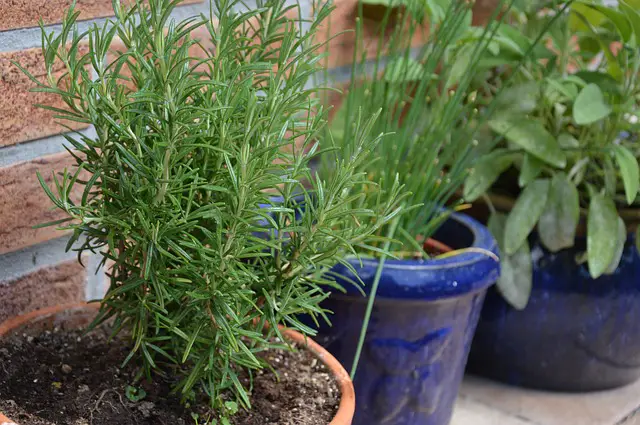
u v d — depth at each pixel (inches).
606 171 47.8
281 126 26.8
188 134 25.4
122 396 27.8
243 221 23.7
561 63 51.9
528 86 48.7
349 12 47.4
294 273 26.8
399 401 39.7
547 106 50.5
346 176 24.9
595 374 52.1
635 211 48.2
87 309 32.1
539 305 49.3
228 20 27.2
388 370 38.9
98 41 24.0
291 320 26.9
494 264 40.1
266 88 26.5
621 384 53.9
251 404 28.8
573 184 47.9
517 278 47.4
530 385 52.9
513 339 50.9
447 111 42.9
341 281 36.4
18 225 33.1
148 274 25.2
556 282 48.8
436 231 46.5
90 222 25.1
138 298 26.7
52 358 29.4
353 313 37.8
